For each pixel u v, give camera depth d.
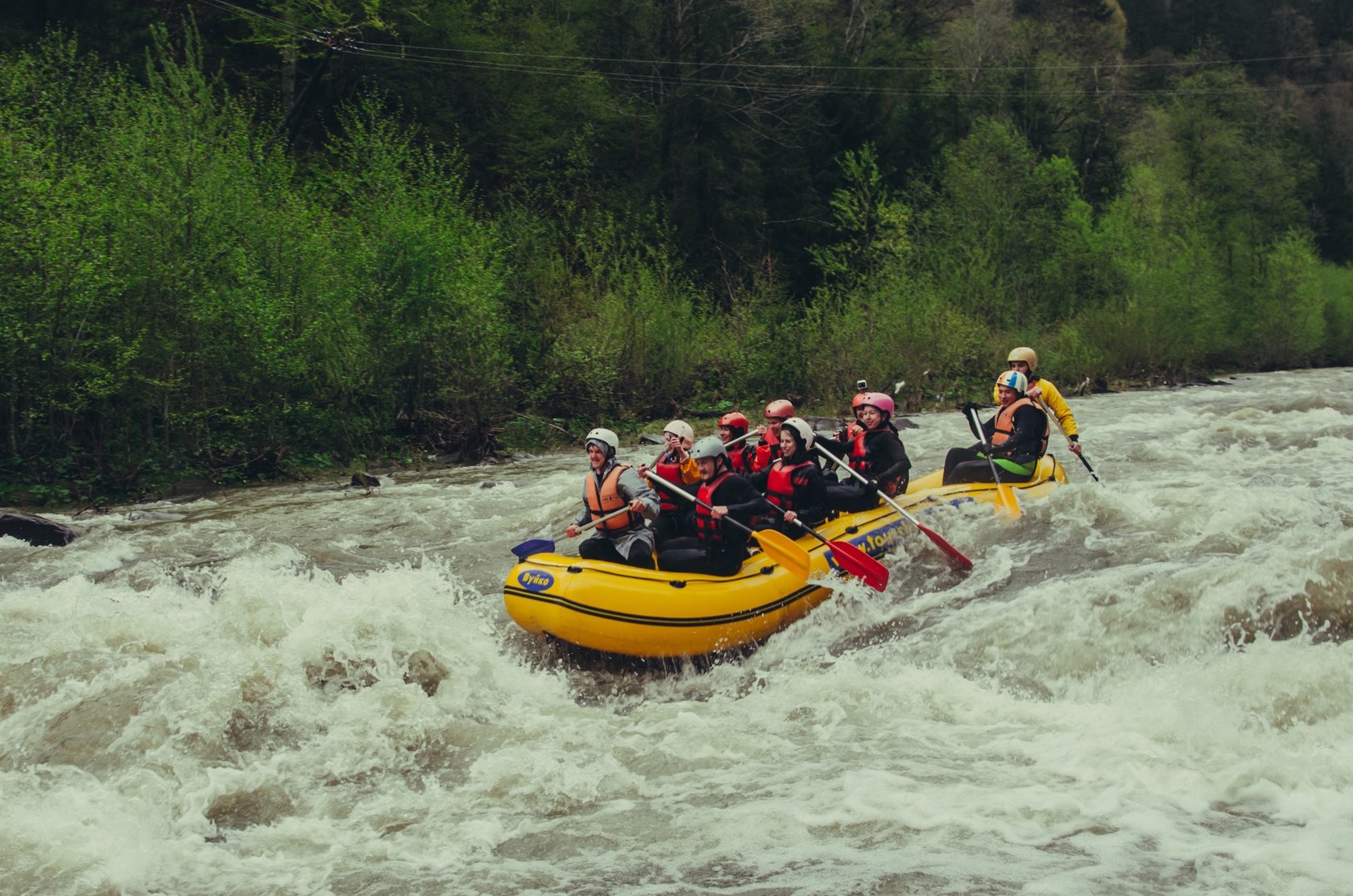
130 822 4.23
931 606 6.79
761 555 6.63
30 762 4.70
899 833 3.92
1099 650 5.71
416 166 16.97
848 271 24.41
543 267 19.47
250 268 13.14
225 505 11.18
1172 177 36.81
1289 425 13.97
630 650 5.95
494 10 25.94
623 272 21.22
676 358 18.59
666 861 3.83
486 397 15.38
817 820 4.07
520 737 5.08
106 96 13.34
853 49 34.44
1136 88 50.00
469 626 6.50
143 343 12.00
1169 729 4.71
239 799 4.50
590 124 24.95
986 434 8.98
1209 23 62.34
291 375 13.12
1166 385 25.00
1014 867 3.62
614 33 28.03
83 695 5.26
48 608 6.66
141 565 8.24
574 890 3.66
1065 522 8.05
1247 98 46.53
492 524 10.02
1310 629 5.63
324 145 19.78
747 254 25.80
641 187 25.58
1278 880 3.48
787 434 6.98
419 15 23.20
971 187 29.30
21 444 11.88
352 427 14.23
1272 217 38.59
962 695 5.33
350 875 3.86
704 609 6.02
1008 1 45.41
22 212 11.00
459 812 4.36
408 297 14.93
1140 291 27.70
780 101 29.62
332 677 5.60
